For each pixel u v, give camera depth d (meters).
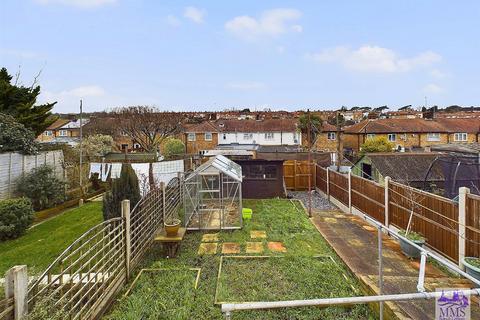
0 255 9.38
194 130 43.56
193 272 7.48
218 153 24.70
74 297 4.76
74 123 53.88
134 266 7.68
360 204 13.71
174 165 22.50
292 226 11.49
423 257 4.29
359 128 39.16
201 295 6.34
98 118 48.31
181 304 5.97
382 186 11.38
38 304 3.97
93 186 21.52
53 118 24.42
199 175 11.41
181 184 15.38
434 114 47.97
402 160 17.70
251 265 7.90
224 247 9.31
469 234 6.88
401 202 10.02
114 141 40.81
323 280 6.93
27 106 21.53
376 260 7.91
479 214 6.60
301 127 41.25
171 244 8.53
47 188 16.17
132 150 43.34
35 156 17.06
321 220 12.68
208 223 11.48
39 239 11.11
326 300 3.42
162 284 6.81
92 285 5.50
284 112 69.06
